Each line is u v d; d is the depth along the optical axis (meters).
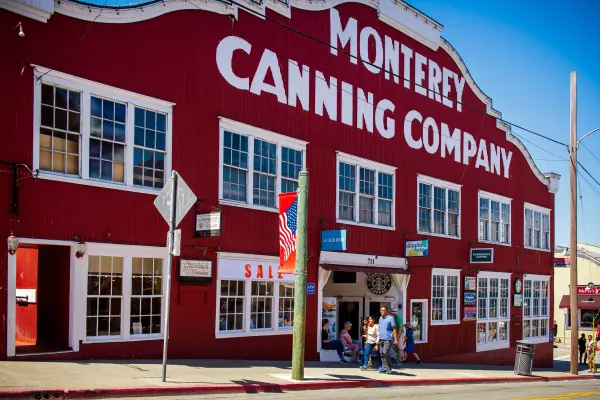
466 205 27.08
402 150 23.56
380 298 23.20
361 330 23.31
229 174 16.95
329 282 24.25
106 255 13.97
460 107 27.17
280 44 18.80
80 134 13.63
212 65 16.66
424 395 13.77
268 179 18.14
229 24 17.22
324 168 20.00
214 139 16.52
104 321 13.92
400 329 21.17
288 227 14.07
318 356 19.33
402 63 23.95
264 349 17.50
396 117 23.41
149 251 14.76
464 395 14.43
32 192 12.75
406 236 23.38
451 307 25.80
